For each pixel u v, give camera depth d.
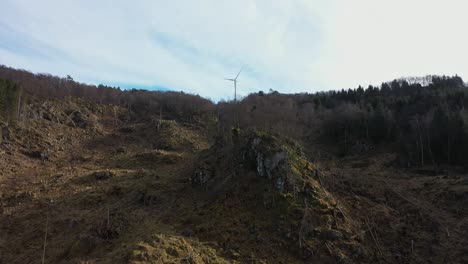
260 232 42.47
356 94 136.25
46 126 96.81
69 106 117.12
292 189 48.31
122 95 154.25
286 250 39.91
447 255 40.09
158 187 58.09
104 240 42.34
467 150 72.75
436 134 78.19
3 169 68.56
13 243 45.19
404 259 39.69
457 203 52.00
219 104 141.88
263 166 52.22
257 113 84.38
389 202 52.59
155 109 142.25
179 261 34.97
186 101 147.75
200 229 43.59
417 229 45.16
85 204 54.47
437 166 73.50
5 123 85.56
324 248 39.91
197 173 57.81
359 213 47.97
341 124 101.44
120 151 92.50
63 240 44.53
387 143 92.25
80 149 91.38
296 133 81.56
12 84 91.81
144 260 34.12
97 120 116.50
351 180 59.94
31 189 61.03
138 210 50.44
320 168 60.44
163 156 81.19
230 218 45.44
